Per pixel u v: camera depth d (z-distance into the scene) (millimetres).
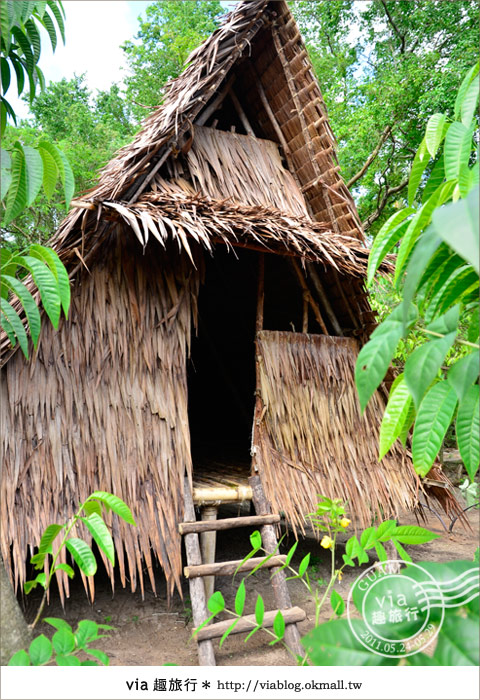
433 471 4297
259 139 4375
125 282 3248
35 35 2191
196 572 2873
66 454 2922
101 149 10367
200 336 7074
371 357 1010
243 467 4570
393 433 1282
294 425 3748
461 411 1144
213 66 3449
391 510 3951
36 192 1746
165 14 14734
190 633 3279
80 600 3703
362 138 9984
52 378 2967
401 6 11047
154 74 13938
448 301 1329
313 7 12562
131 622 3414
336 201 4270
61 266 1962
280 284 5293
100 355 3121
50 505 2824
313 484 3648
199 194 3311
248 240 3447
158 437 3201
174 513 3123
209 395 7355
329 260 3363
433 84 9266
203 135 3945
